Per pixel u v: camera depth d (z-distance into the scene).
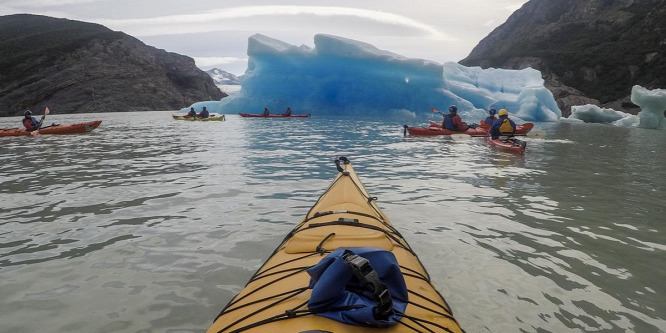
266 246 3.58
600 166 7.81
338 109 25.31
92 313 2.54
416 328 1.67
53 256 3.42
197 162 8.02
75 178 6.57
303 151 9.59
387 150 9.82
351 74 24.66
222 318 1.96
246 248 3.54
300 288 1.98
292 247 2.60
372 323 1.55
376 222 3.09
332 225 2.87
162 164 7.85
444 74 27.52
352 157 8.66
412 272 2.29
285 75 25.91
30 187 5.93
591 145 11.66
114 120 24.80
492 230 4.02
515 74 27.83
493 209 4.74
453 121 13.47
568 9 85.44
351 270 1.66
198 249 3.54
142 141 12.23
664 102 19.06
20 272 3.13
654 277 3.01
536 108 23.81
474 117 22.02
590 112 23.59
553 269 3.14
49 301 2.70
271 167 7.39
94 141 12.41
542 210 4.71
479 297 2.70
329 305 1.67
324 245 2.54
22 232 4.00
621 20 60.44
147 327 2.39
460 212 4.61
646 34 48.66
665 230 4.04
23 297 2.75
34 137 13.84
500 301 2.65
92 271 3.13
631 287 2.86
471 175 6.75
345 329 1.56
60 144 11.66
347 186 4.00
